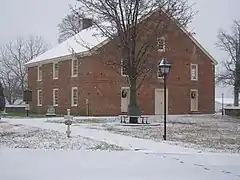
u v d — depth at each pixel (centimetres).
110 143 1775
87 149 1588
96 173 1143
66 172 1152
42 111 4891
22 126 2555
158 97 4375
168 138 2083
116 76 4119
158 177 1103
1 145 1681
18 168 1196
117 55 3347
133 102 3088
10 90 7688
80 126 2652
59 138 1911
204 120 3600
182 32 4228
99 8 3325
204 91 4722
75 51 4262
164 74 2078
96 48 3606
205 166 1278
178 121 3391
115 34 3162
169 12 3203
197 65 4675
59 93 4562
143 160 1356
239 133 2423
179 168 1233
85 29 5000
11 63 7831
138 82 4216
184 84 4562
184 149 1652
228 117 4091
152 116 4012
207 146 1794
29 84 5241
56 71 4653
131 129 2550
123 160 1352
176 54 4494
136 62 3123
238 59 6012
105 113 4059
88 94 4056
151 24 3191
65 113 4419
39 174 1118
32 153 1472
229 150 1683
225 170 1220
